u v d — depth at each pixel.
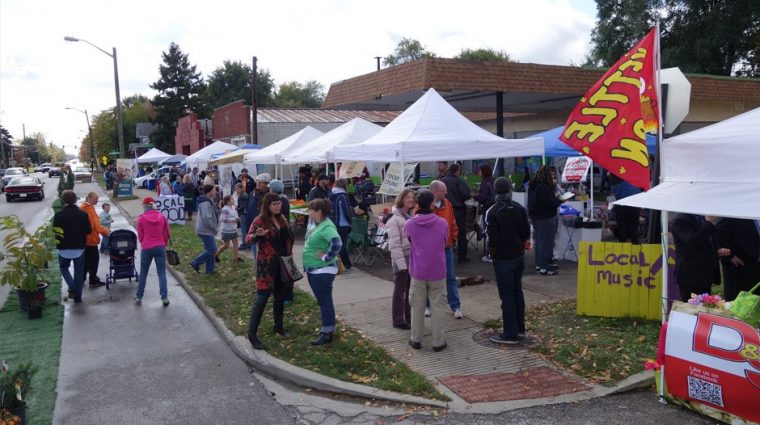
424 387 5.37
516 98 17.38
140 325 8.06
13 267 8.38
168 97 72.75
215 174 26.89
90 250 10.47
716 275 6.12
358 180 20.39
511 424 4.75
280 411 5.20
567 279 9.26
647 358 5.84
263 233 6.50
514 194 14.36
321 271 6.50
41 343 7.23
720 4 27.53
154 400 5.49
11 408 4.54
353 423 4.90
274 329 7.02
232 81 75.44
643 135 6.54
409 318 7.37
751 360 4.39
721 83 18.77
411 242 6.30
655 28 6.48
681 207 4.97
